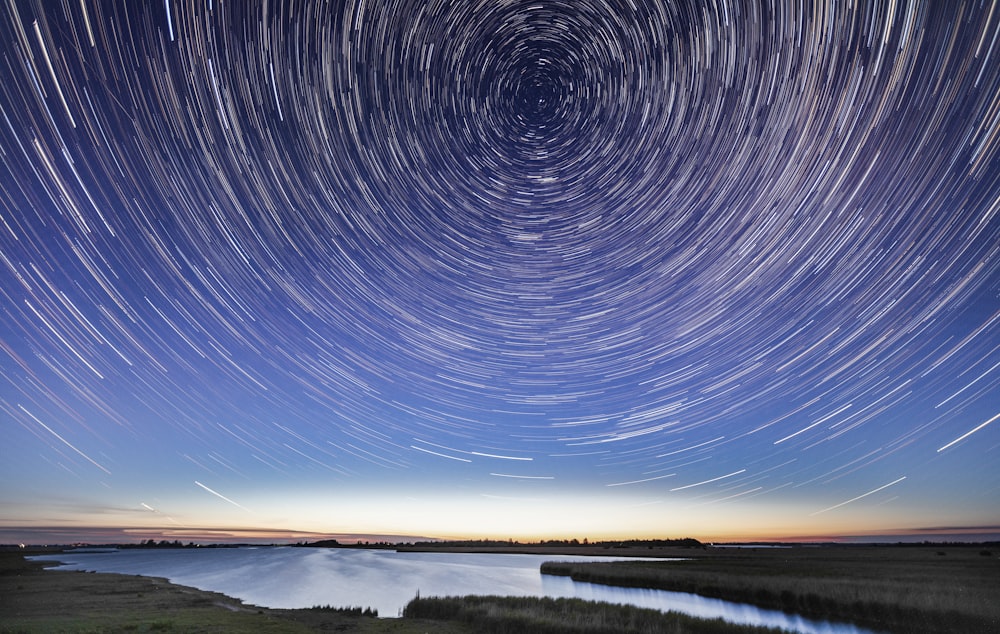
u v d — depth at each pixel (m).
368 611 25.66
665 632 18.70
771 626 21.34
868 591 26.02
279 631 19.72
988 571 38.06
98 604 25.77
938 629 20.00
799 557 65.06
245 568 70.00
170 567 69.69
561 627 19.47
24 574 44.09
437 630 20.62
